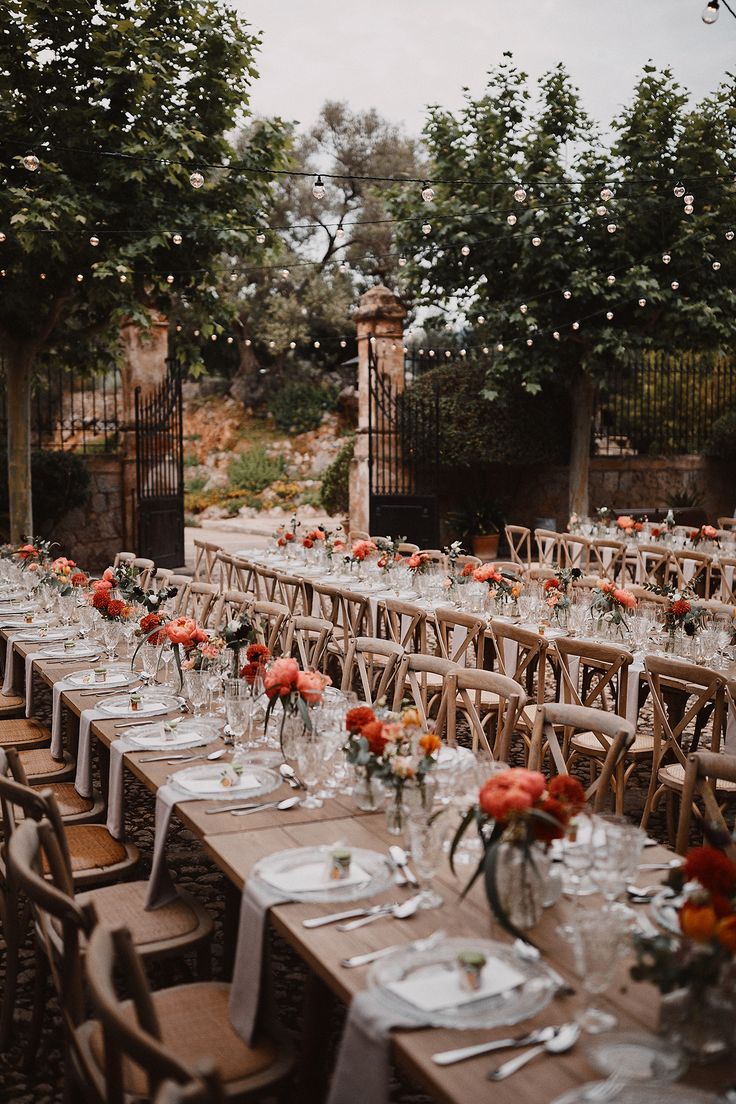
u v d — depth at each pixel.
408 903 2.26
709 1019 1.65
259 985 2.31
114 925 1.92
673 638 5.10
